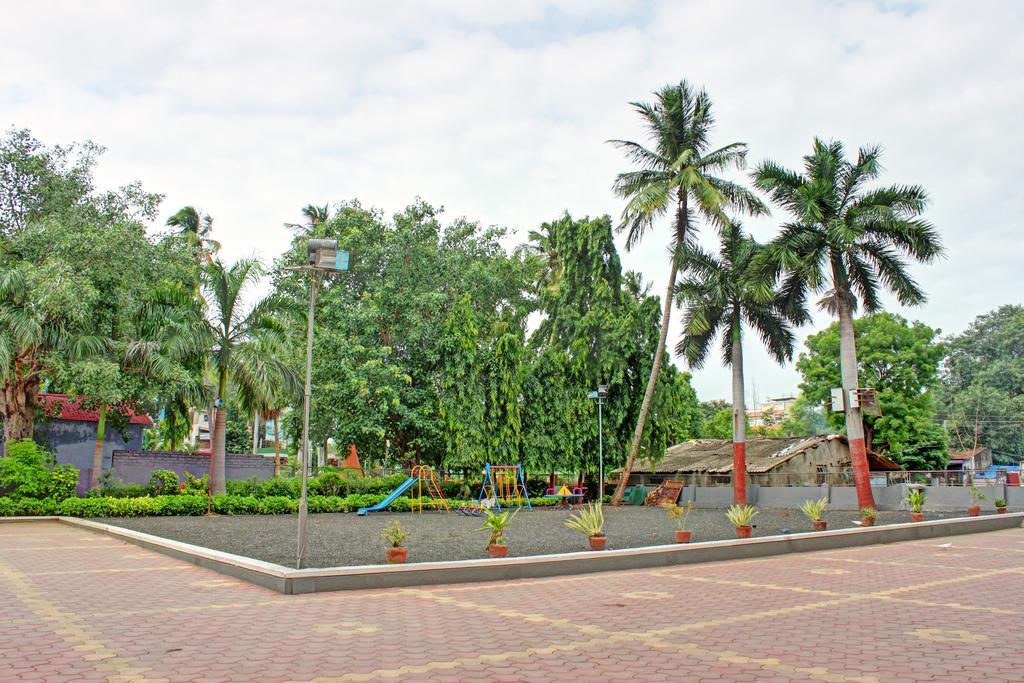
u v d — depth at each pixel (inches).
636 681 228.1
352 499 994.1
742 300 1152.8
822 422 2861.7
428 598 384.8
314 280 474.9
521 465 1172.5
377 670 239.6
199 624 308.5
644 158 1190.3
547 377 1239.5
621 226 1129.4
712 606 364.5
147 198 965.2
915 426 1517.0
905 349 1553.9
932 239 970.1
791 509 1097.4
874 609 356.8
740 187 1145.4
